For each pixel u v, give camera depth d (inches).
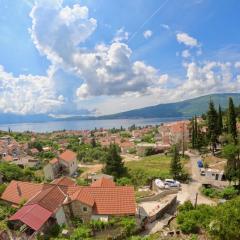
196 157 3978.8
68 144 7057.1
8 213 1916.8
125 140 7450.8
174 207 2229.3
